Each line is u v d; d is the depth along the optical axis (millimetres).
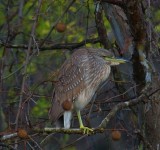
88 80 13664
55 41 16922
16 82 15281
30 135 11156
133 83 13742
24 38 17094
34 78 18016
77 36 17531
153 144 13953
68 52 17797
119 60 14117
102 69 13953
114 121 14180
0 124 15617
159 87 12680
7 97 15617
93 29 17375
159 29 15203
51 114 12898
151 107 13633
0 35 16656
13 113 13508
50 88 15992
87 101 13641
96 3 13430
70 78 13523
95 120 17969
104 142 17578
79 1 16188
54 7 16766
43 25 17625
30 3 18047
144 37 13086
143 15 12953
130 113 14562
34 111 16875
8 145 11398
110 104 14734
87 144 18078
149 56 13078
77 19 17406
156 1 15070
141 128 13422
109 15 14516
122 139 16188
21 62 16578
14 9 18594
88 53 13977
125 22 14352
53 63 18594
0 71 14562
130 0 12648
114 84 15422
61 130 11375
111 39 17078
